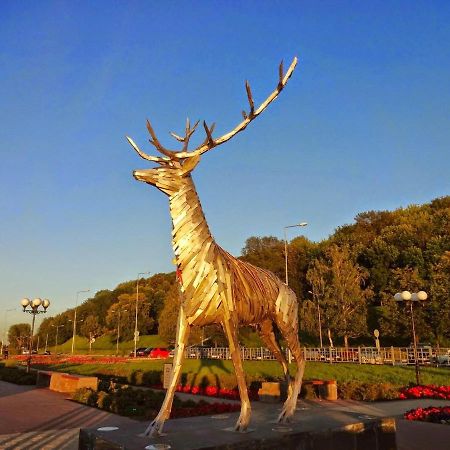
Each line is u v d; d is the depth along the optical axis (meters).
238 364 5.25
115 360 30.89
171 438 4.53
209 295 5.19
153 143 5.32
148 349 41.47
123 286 65.38
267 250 43.44
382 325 29.56
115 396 11.06
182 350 5.11
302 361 6.61
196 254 5.24
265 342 6.73
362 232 43.25
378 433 5.82
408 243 36.19
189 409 10.12
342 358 25.62
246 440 4.50
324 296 31.09
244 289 5.74
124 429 4.96
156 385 15.99
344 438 5.38
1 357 40.72
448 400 12.34
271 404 11.61
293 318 6.66
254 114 5.62
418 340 29.00
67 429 8.41
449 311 26.27
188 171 5.40
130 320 53.03
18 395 13.72
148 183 5.34
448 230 34.28
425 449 6.97
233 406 10.55
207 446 4.23
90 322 58.78
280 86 5.77
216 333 32.75
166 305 41.88
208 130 5.40
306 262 40.91
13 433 8.04
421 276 32.72
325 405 11.33
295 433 4.90
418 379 14.59
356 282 31.00
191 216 5.34
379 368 18.84
